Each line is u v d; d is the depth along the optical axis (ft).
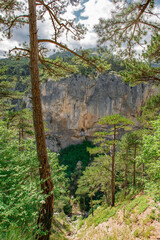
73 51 19.60
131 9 17.84
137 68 25.90
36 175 18.43
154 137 14.82
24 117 44.34
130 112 141.49
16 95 39.96
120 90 141.90
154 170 14.84
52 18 19.71
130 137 48.65
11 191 10.37
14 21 17.85
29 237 9.02
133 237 21.81
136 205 31.96
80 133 159.63
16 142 20.25
